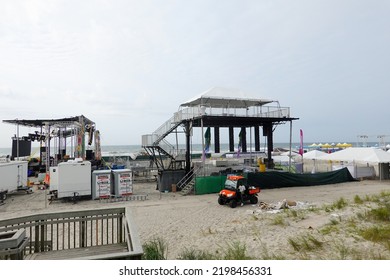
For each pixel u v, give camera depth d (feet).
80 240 23.93
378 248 24.29
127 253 13.99
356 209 43.52
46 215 23.16
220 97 88.12
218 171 87.61
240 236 35.58
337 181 90.89
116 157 162.50
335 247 25.67
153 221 47.67
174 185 80.28
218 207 58.34
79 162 68.28
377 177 100.99
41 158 123.65
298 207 54.39
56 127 114.32
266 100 93.15
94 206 61.16
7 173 68.90
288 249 27.22
